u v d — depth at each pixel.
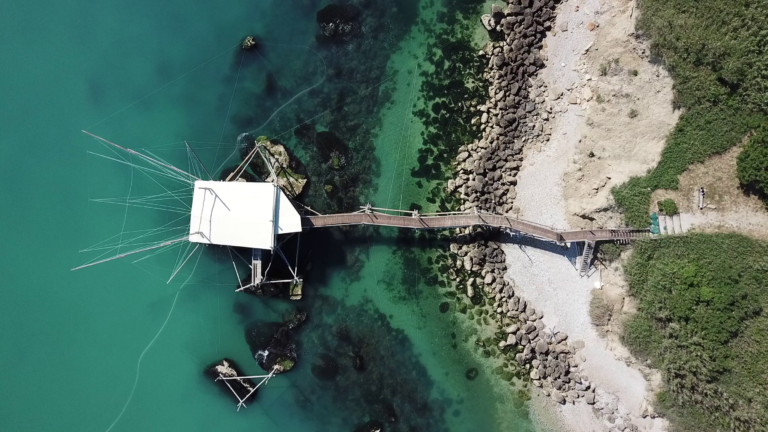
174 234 23.91
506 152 23.48
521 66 23.39
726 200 20.72
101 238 23.98
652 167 21.61
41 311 24.02
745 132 20.19
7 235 24.06
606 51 22.20
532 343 23.42
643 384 22.62
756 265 20.08
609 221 22.42
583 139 22.84
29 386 24.00
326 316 24.12
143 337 24.08
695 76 20.50
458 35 23.88
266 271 22.69
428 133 23.95
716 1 19.94
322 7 24.11
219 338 24.05
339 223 22.66
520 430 23.81
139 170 24.00
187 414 24.11
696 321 20.67
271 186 21.36
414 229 23.88
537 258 23.41
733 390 20.42
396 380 24.09
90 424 23.95
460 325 23.88
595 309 22.73
